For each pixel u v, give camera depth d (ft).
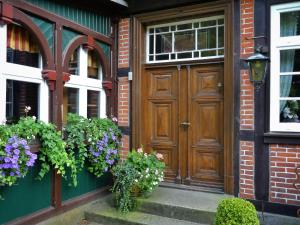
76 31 15.11
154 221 13.55
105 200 16.11
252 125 14.46
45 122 13.14
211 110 16.16
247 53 14.60
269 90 14.11
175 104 17.07
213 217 13.08
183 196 15.16
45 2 13.41
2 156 10.44
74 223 14.23
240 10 14.79
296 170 12.99
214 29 16.25
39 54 13.48
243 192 14.65
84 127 14.82
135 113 17.47
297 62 13.94
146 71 17.88
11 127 11.25
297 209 13.38
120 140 17.81
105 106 17.43
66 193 14.39
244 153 14.65
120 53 18.01
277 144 13.88
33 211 12.67
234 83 14.89
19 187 12.00
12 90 12.76
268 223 12.90
